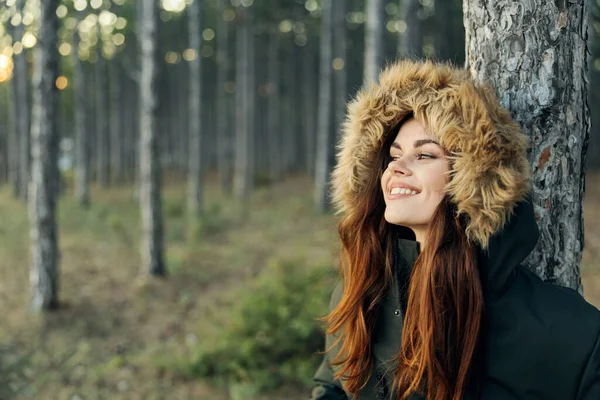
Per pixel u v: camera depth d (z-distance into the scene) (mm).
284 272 5332
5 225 11953
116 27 18516
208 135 33469
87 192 15062
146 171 7785
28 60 16266
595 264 6875
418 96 1341
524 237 1292
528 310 1297
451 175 1315
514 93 1536
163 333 6027
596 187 13859
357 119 1477
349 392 1593
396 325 1476
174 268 8156
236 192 17500
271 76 23516
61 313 6445
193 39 12227
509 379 1310
